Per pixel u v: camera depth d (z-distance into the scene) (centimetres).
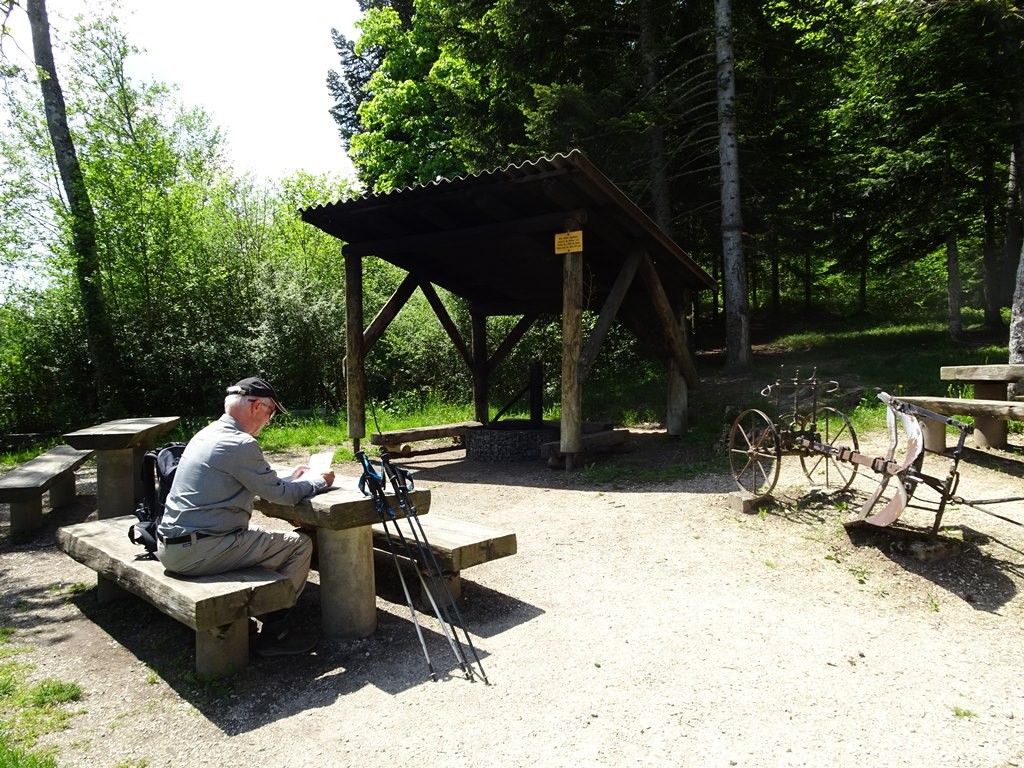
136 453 737
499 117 1553
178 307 1489
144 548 409
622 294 798
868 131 1728
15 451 1235
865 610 420
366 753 291
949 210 1577
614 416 1205
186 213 1539
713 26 1388
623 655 370
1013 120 1450
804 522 551
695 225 1673
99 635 418
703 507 607
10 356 1443
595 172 673
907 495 486
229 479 361
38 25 1279
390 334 1506
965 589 436
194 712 327
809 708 317
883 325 2280
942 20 1366
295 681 353
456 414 1298
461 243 852
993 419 742
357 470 892
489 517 634
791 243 1681
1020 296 931
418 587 455
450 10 1495
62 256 1416
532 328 1498
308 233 1812
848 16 1423
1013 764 275
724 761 280
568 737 298
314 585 492
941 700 322
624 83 1342
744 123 1497
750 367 1369
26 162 1443
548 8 1341
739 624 403
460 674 354
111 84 1569
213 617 322
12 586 511
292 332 1447
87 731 312
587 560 511
